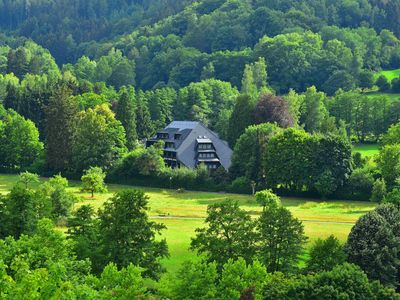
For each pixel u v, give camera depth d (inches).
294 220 3063.5
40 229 2664.9
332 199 6624.0
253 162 7042.3
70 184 7490.2
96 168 6815.9
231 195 6796.3
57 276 2023.9
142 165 7460.6
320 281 2444.6
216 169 7539.4
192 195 6771.7
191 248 3139.8
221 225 3088.1
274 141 6840.6
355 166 7126.0
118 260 2972.4
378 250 3004.4
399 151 6318.9
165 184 7391.7
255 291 2388.0
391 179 6304.1
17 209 3265.3
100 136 7760.8
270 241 3024.1
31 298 1797.5
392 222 3221.0
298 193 6820.9
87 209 3289.9
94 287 2340.1
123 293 2272.4
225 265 2546.8
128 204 3061.0
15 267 1923.0
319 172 6619.1
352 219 5211.6
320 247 2896.2
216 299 2439.7
